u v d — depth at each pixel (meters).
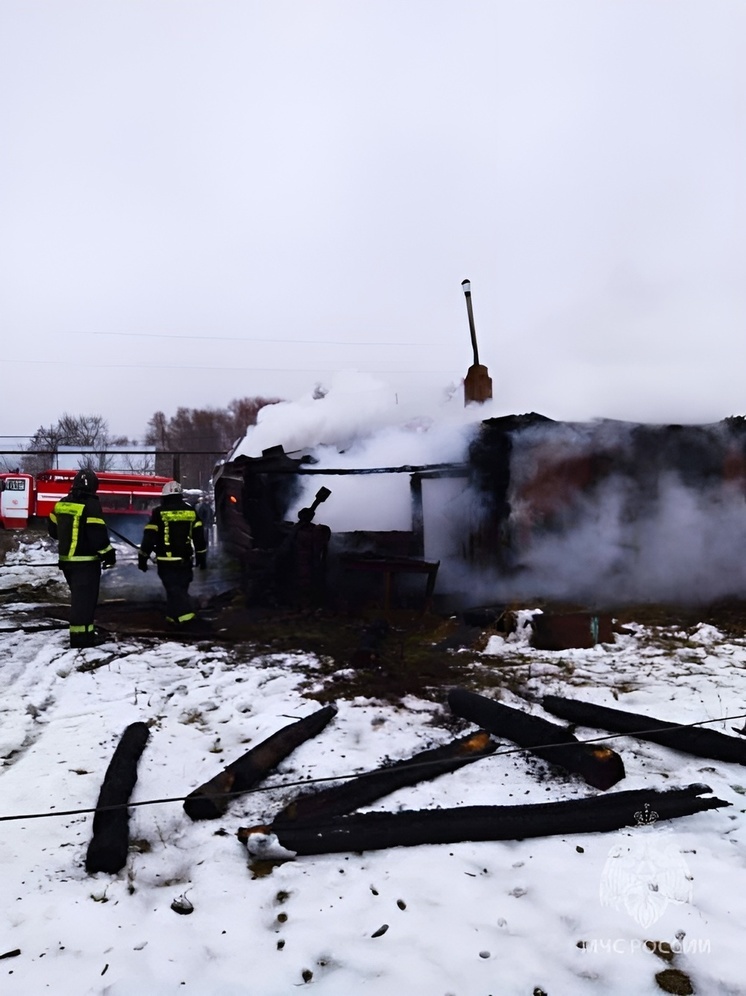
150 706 5.19
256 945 2.56
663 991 2.30
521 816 3.38
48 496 20.19
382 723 4.81
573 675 5.91
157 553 7.63
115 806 3.36
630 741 4.47
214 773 4.04
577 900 2.79
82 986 2.34
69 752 4.33
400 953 2.50
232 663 6.38
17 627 7.79
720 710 4.93
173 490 7.68
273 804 3.68
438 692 5.50
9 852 3.21
